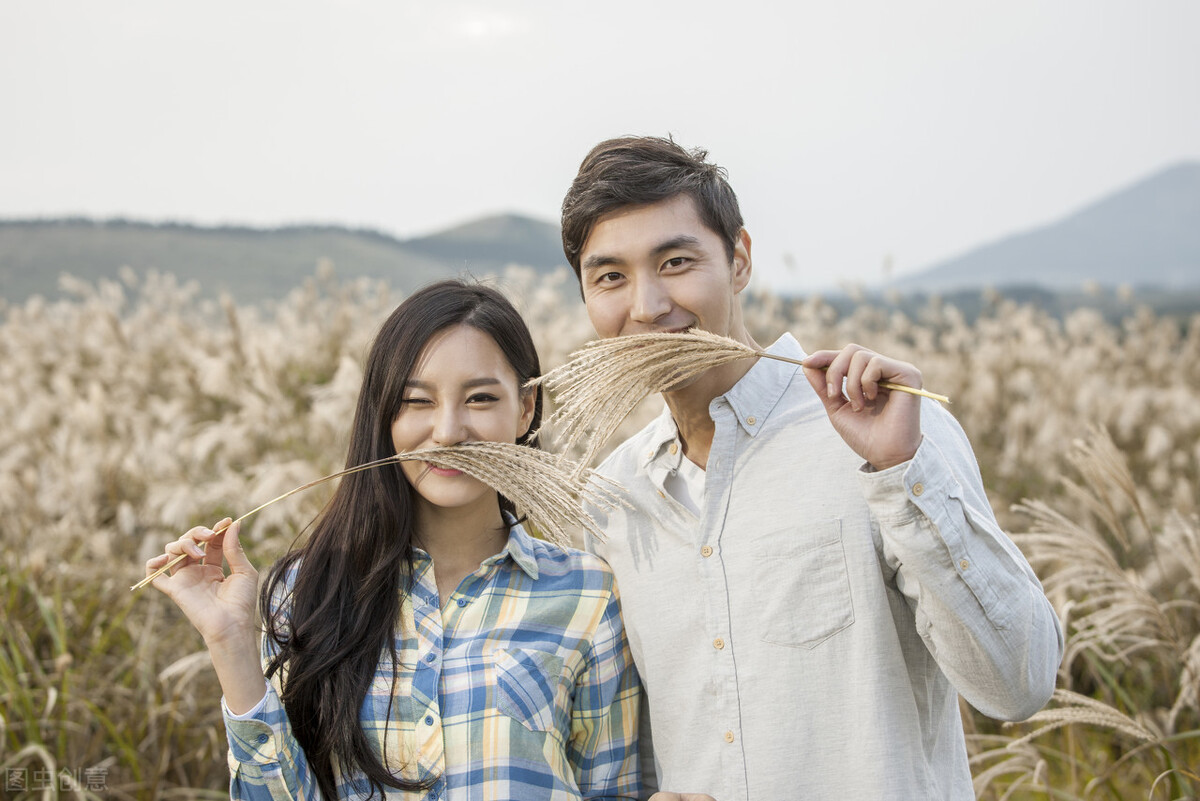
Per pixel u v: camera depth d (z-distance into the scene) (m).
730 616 2.02
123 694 4.48
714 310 1.97
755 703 1.97
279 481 5.43
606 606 2.22
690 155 2.05
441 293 2.10
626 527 2.20
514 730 1.97
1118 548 5.28
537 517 1.95
